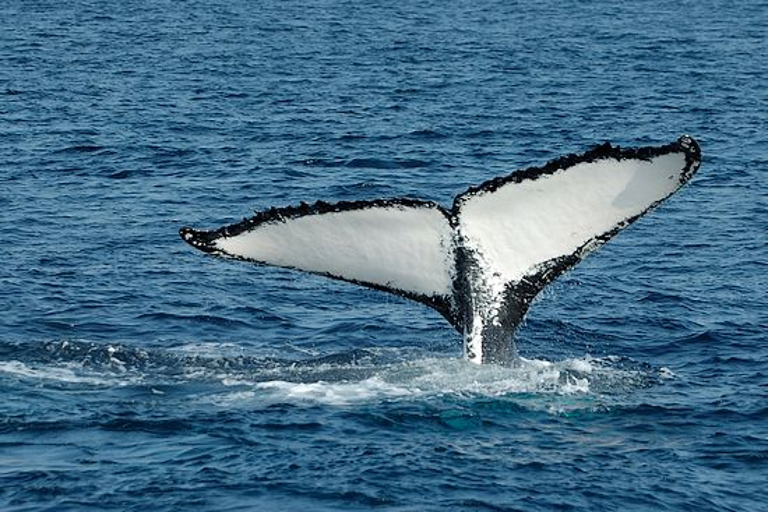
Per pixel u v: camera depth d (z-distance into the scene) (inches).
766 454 1705.2
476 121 4854.8
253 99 5349.4
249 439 1700.3
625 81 6151.6
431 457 1651.1
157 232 3080.7
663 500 1566.2
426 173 3882.9
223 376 1893.5
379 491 1569.9
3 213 3233.3
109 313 2389.3
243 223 1691.7
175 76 6013.8
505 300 1763.0
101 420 1755.7
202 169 3863.2
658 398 1875.0
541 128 4749.0
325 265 1713.8
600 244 1699.1
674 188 1660.9
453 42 7869.1
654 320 2379.4
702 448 1715.1
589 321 2357.3
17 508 1536.7
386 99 5408.5
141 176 3750.0
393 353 1956.2
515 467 1628.9
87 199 3430.1
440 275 1739.7
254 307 2447.1
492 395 1791.3
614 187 1679.4
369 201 1711.4
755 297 2581.2
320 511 1525.6
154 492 1571.1
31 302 2443.4
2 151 4057.6
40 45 7130.9
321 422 1739.7
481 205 1713.8
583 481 1600.6
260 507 1536.7
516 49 7539.4
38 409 1785.2
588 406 1807.3
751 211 3371.1
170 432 1726.1
